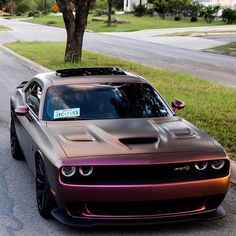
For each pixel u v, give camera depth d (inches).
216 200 200.4
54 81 255.1
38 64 794.8
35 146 221.5
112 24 2504.9
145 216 191.6
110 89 250.7
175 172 190.7
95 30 2145.7
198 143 204.5
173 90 540.4
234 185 261.0
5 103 491.2
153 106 246.4
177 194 189.3
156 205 190.9
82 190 185.0
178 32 1967.3
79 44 810.2
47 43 1304.1
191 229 205.8
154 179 188.5
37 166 220.4
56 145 200.1
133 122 227.1
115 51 1173.1
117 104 241.6
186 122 237.3
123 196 185.5
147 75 679.1
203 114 414.9
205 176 195.0
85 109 237.1
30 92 280.8
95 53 1002.7
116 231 202.5
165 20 2861.7
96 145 197.6
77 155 190.1
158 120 233.8
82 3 786.8
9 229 204.8
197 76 743.1
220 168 198.1
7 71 752.3
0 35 1772.9
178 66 889.5
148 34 1895.9
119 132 211.8
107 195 185.2
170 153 193.2
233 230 205.8
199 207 197.9
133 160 187.3
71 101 240.8
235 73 802.8
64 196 187.3
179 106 264.2
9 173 277.9
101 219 191.0
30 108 261.6
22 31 2064.5
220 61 1014.4
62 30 2191.2
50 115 234.2
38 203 219.5
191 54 1168.2
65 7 787.4
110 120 230.4
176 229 205.5
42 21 3026.6
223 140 335.6
